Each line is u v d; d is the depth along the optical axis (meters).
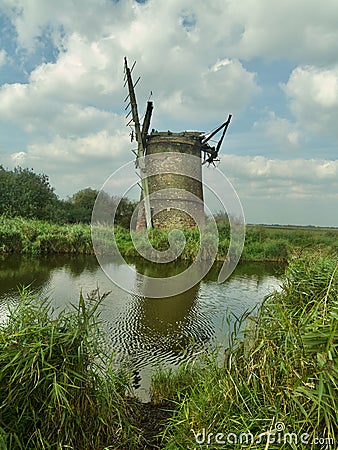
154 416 3.94
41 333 3.15
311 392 2.25
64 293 9.43
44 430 2.86
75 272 12.74
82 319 3.62
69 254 17.73
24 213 25.09
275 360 2.78
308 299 3.96
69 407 2.80
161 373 4.65
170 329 7.02
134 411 3.90
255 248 17.56
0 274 12.04
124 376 4.27
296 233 18.55
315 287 4.09
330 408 2.24
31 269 13.26
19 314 3.43
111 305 8.47
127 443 3.26
